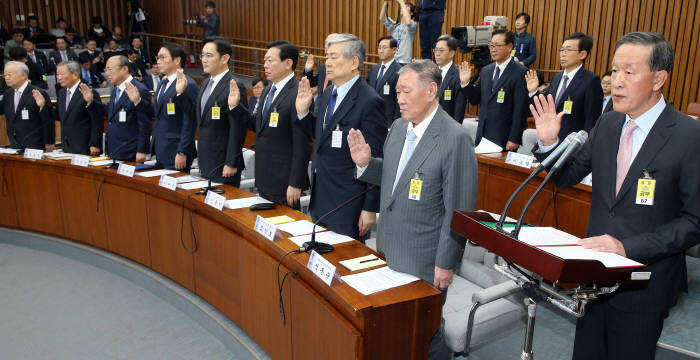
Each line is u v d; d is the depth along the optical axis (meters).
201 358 2.72
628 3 6.41
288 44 3.04
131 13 13.15
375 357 1.70
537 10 7.21
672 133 1.49
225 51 3.45
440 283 1.87
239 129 3.24
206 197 2.85
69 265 3.93
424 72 1.80
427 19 5.97
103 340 2.91
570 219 3.21
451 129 1.85
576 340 1.78
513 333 2.86
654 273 1.56
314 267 1.92
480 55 5.49
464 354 2.49
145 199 3.38
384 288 1.80
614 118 1.65
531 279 1.42
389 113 5.48
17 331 3.01
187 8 13.83
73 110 4.45
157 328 3.03
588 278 1.13
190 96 3.72
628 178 1.55
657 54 1.39
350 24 9.52
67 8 14.20
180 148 3.76
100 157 4.12
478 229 1.35
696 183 1.44
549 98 1.58
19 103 4.62
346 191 2.59
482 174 3.90
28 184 4.18
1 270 3.84
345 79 2.52
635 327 1.60
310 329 1.97
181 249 3.15
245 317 2.61
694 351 2.46
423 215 1.89
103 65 10.53
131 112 4.16
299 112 2.71
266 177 3.12
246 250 2.49
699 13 5.90
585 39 3.62
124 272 3.68
